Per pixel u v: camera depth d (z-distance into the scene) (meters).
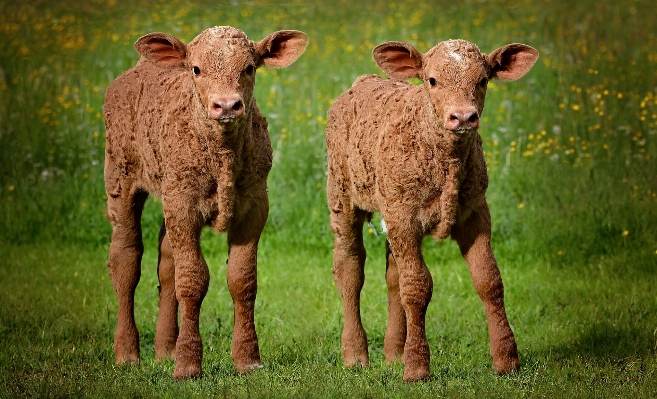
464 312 19.06
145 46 14.52
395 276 16.02
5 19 38.97
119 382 14.02
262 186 14.91
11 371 15.29
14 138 27.69
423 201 13.95
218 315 19.12
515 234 23.19
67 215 25.14
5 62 33.44
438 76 13.53
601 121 25.88
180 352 14.45
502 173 24.47
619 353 15.64
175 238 14.54
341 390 13.35
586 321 17.73
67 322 18.62
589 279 20.50
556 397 12.82
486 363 15.48
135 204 16.55
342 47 34.88
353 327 16.22
